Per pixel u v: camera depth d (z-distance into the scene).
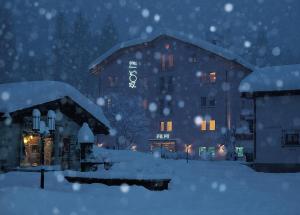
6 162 20.66
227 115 55.09
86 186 15.10
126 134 55.31
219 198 14.26
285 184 20.77
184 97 58.53
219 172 27.95
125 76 62.09
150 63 61.47
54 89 21.98
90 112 24.41
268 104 32.06
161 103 60.47
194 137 57.28
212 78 56.66
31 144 24.39
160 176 15.46
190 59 58.50
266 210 11.66
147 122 57.38
